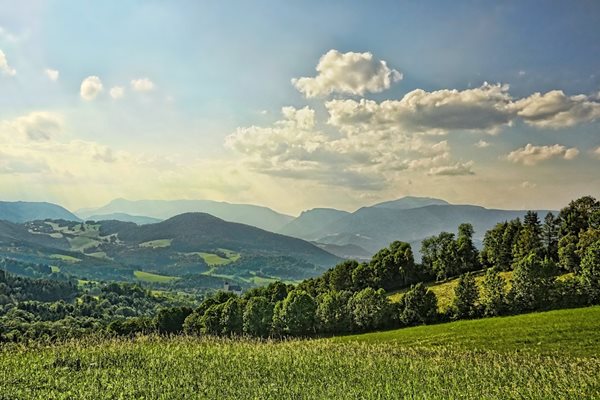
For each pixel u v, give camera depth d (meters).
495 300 90.25
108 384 38.12
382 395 38.16
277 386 39.91
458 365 50.72
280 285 126.69
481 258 128.50
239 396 37.00
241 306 107.19
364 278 129.12
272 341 75.50
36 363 43.19
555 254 117.25
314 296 129.12
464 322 86.00
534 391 40.03
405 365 49.84
